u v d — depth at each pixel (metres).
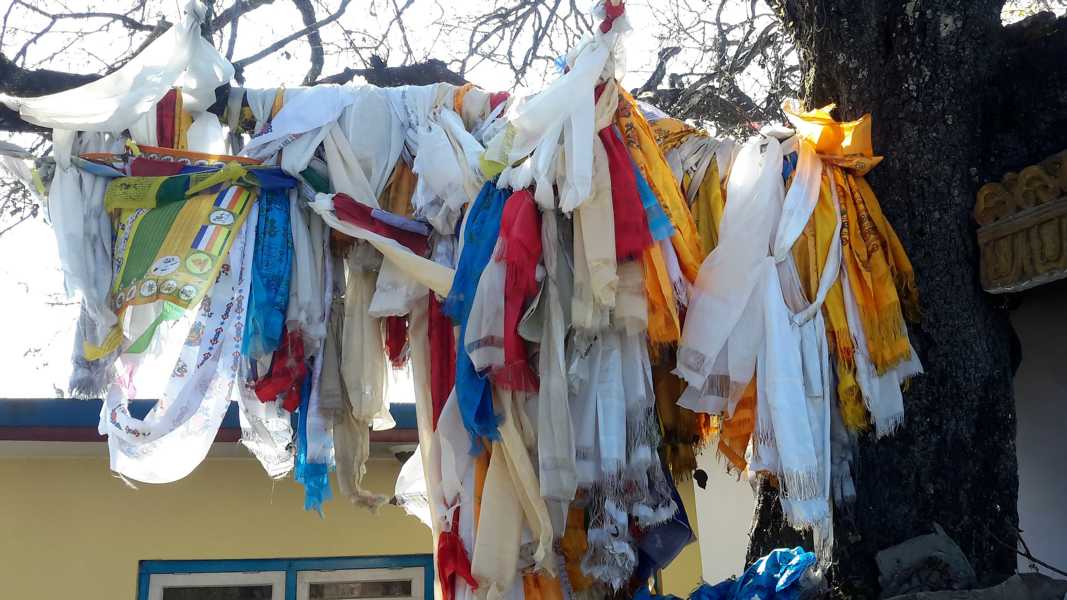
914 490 4.52
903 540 4.46
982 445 4.59
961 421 4.57
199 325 4.32
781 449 4.21
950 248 4.73
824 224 4.55
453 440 4.27
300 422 4.50
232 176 4.41
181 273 4.23
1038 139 5.00
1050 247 4.52
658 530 4.54
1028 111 5.04
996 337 4.79
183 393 4.18
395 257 4.37
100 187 4.39
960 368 4.62
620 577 4.08
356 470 4.59
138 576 6.60
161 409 4.19
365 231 4.40
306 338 4.40
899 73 4.84
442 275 4.34
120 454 4.20
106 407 4.20
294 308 4.40
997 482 4.57
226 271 4.37
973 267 4.79
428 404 4.49
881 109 4.87
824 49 5.02
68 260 4.21
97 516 6.62
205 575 6.73
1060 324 5.73
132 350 4.22
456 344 4.33
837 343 4.45
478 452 4.23
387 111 4.69
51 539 6.51
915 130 4.78
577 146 4.17
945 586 4.26
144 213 4.37
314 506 4.47
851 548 4.50
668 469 4.61
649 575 4.57
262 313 4.32
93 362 4.25
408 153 4.71
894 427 4.39
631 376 4.29
